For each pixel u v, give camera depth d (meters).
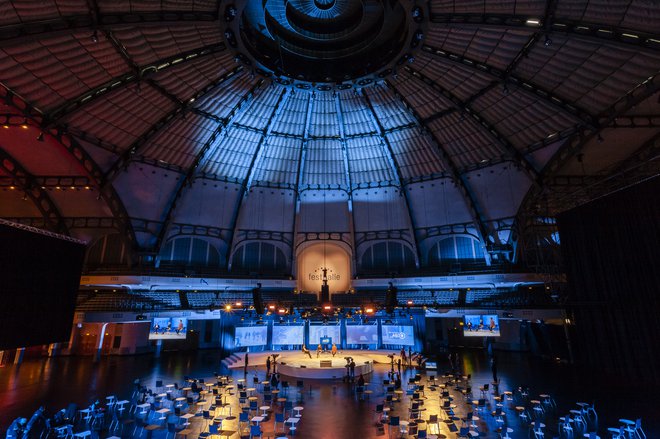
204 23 17.98
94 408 12.95
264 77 22.94
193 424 12.71
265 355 26.45
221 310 28.20
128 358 27.17
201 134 25.92
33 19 14.48
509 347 31.28
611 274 14.23
